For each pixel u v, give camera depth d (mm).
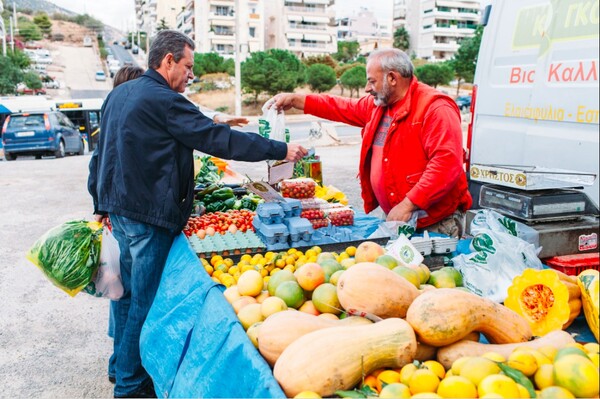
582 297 1994
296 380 1634
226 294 2438
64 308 5000
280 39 108625
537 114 4078
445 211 3557
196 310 2473
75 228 3266
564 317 1905
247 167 13484
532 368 1555
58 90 64250
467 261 2447
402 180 3621
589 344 1713
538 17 4051
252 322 2148
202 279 2559
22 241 7223
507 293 2166
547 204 2658
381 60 3490
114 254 3363
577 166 3738
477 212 2924
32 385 3629
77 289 3258
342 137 22766
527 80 4180
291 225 3229
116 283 3381
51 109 23516
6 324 4637
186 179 3225
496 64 4535
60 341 4328
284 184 3746
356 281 1943
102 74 75125
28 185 11930
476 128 4793
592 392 1414
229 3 98000
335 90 54344
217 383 1961
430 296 1802
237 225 3639
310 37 110312
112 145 3094
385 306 1908
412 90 3531
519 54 4270
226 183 5336
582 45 3650
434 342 1749
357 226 3609
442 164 3301
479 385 1469
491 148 4609
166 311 2789
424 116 3432
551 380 1509
